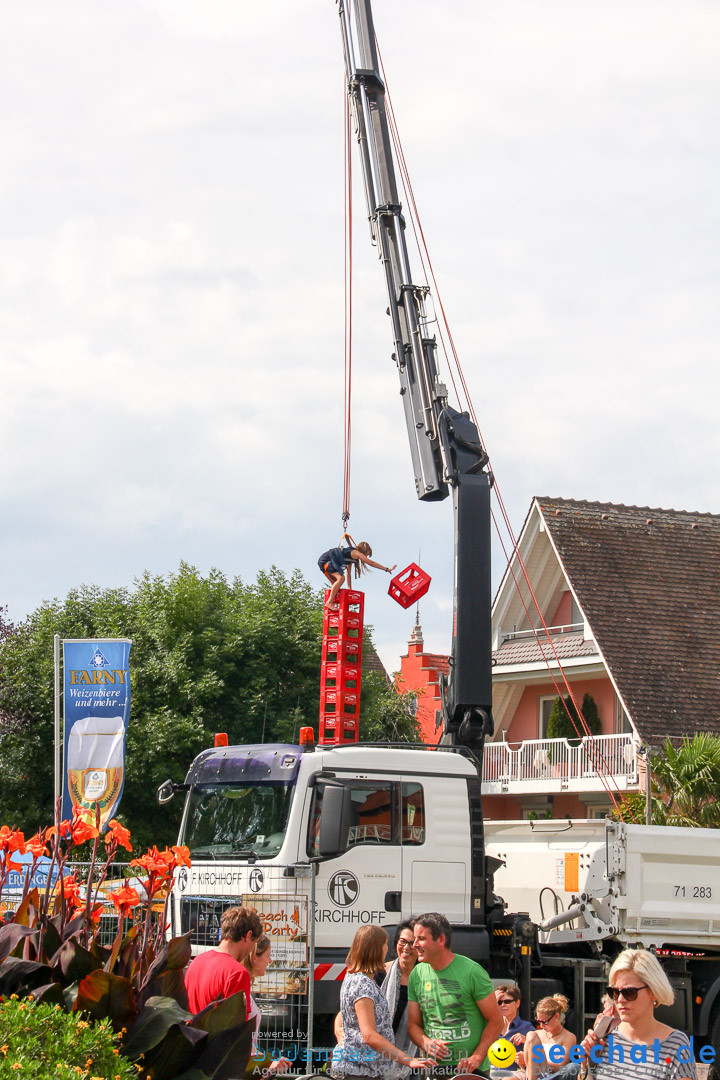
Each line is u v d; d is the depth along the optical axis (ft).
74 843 23.24
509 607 120.98
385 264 56.39
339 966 40.91
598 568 113.60
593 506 121.90
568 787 104.63
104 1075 17.43
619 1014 22.54
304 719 108.06
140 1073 19.15
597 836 47.44
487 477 51.83
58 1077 16.38
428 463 53.01
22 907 22.65
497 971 45.55
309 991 39.45
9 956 20.88
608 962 46.65
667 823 78.95
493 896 46.85
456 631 50.03
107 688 67.82
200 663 108.27
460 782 44.27
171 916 43.57
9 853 22.86
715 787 79.20
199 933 42.47
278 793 42.19
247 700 107.24
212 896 42.60
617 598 111.14
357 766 42.68
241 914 25.86
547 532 115.96
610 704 111.04
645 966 22.41
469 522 50.93
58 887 23.66
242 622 109.91
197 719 103.91
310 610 114.62
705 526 124.88
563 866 48.21
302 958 40.50
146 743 100.73
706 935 47.29
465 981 28.48
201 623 110.32
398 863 42.50
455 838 43.68
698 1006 47.55
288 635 111.14
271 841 41.75
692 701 103.50
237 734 106.83
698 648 108.68
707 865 47.78
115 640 68.08
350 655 53.21
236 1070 19.83
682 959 47.73
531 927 46.16
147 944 21.58
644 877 46.42
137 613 111.14
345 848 41.11
